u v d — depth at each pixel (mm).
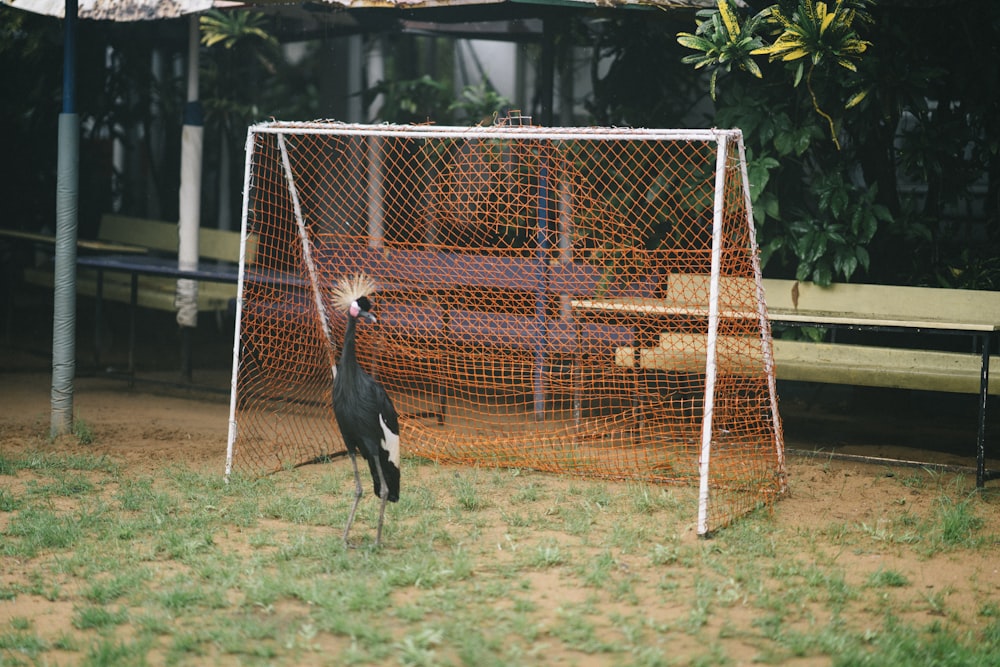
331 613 4527
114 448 7559
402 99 11992
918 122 8516
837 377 7480
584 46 10586
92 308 13664
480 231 10000
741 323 7184
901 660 4152
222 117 12766
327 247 8930
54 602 4742
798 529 5836
